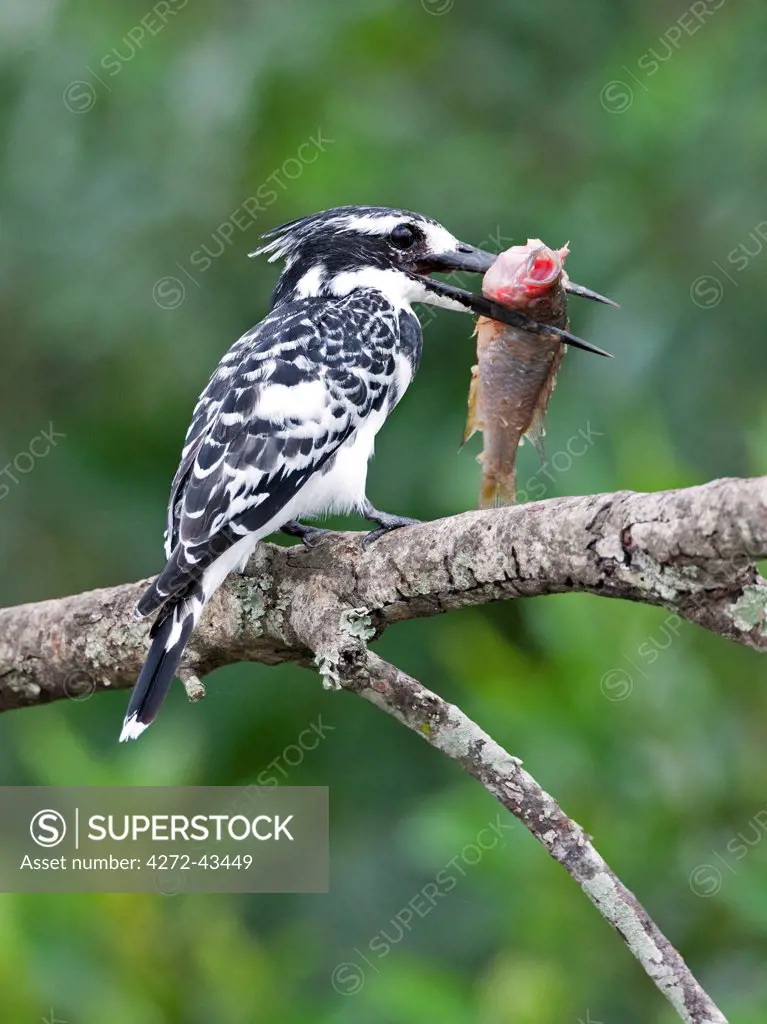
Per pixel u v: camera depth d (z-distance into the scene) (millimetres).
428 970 8070
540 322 7984
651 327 11609
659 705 8250
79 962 7496
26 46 12602
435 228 9453
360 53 12430
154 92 12469
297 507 8406
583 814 8172
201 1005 7617
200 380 12305
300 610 7113
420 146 12242
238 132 12273
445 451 11859
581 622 8492
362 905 11883
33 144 12539
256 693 12352
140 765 8297
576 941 8031
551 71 12789
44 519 12883
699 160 11930
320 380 8516
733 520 5297
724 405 11742
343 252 9422
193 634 7770
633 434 9211
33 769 10297
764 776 8164
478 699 8609
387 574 6727
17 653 8500
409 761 12477
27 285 12445
